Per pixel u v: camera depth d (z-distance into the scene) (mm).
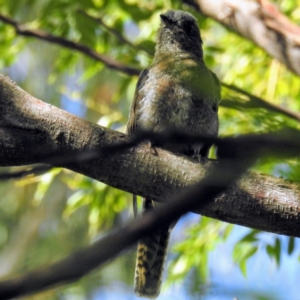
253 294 3797
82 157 4793
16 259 15977
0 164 6449
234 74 13086
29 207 16641
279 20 9344
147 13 13195
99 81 16078
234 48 13352
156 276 9586
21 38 13188
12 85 6539
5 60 13250
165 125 9984
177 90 9969
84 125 6395
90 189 12703
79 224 16250
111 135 6391
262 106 4414
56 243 16094
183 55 11094
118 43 12727
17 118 6363
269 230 6324
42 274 2539
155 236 9625
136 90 10547
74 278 2566
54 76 13586
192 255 11695
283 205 6152
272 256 11062
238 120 10477
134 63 12656
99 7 12773
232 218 6297
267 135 2977
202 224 12164
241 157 2984
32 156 6352
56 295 14375
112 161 6324
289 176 6293
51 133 6336
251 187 6199
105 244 2594
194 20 11695
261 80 13156
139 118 10156
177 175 6352
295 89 12898
